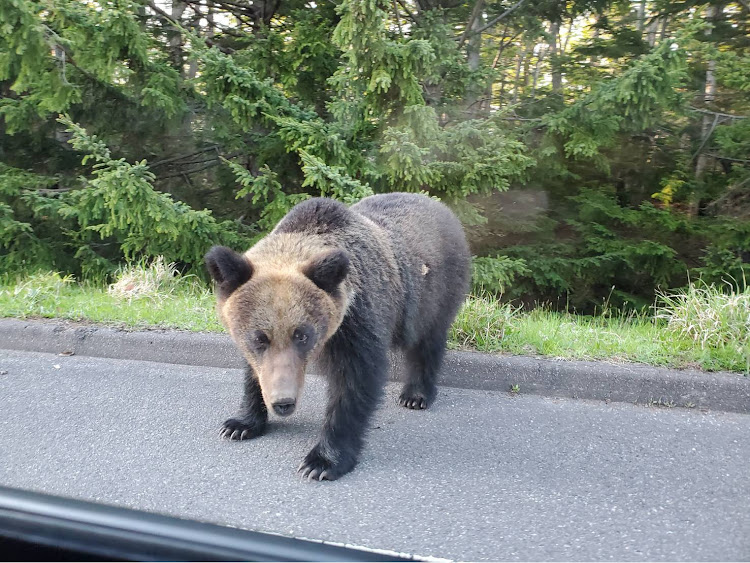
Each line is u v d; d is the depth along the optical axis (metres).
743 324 1.79
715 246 3.42
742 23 3.98
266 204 3.01
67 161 3.51
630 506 1.08
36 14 2.67
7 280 2.96
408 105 2.69
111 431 1.37
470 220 2.90
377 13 2.41
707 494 1.13
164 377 1.72
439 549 0.94
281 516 1.04
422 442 1.37
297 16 3.33
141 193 2.54
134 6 2.68
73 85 2.84
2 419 1.41
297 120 2.85
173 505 1.06
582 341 1.86
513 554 0.93
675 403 1.60
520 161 2.79
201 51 2.79
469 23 3.34
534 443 1.36
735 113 3.91
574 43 5.09
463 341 1.88
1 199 3.20
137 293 2.35
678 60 2.57
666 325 2.15
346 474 1.21
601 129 2.96
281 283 1.17
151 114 3.35
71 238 3.41
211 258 1.21
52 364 1.80
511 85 4.96
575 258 3.62
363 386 1.26
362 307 1.28
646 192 4.07
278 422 1.47
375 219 1.57
